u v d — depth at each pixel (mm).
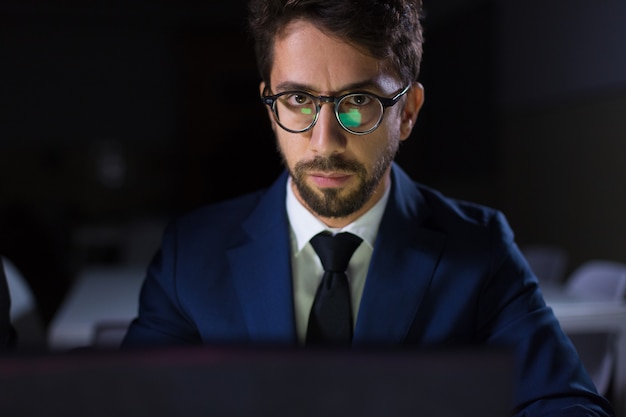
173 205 8141
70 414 467
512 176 5773
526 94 5508
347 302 958
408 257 985
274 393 469
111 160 7949
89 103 7875
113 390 468
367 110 819
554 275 3072
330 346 476
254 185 8258
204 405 469
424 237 1009
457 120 6766
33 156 7766
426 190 1136
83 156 7879
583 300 2031
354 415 470
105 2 7625
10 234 7367
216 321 997
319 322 954
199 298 1014
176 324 1039
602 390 1847
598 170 4547
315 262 1006
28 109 7727
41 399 466
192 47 8102
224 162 8211
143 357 470
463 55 6574
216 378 469
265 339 967
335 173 826
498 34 5934
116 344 1796
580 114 4746
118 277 2740
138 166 8062
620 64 4246
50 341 1829
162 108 8086
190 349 474
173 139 8133
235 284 1010
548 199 5195
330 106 810
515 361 468
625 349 1857
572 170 4867
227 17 8023
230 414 469
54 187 7809
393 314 953
